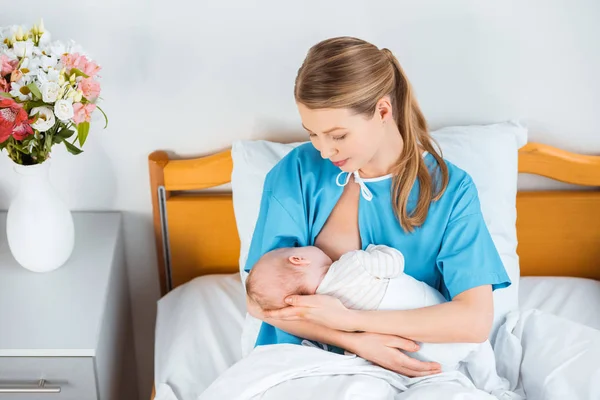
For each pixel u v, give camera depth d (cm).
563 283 193
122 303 199
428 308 144
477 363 152
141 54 184
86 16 180
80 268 178
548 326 162
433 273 154
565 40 184
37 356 155
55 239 173
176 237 201
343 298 145
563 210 197
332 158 140
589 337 156
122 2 179
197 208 198
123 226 205
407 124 146
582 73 188
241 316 183
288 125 193
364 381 136
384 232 152
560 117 193
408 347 144
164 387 164
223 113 192
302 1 180
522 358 160
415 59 187
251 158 182
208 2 180
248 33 183
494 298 172
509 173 180
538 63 187
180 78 187
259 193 180
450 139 180
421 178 149
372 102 133
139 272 212
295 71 187
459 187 150
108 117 190
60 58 159
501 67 187
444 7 181
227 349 174
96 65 161
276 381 139
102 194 200
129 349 212
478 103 191
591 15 182
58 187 198
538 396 151
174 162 193
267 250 155
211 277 199
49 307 165
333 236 155
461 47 185
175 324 182
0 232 193
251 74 187
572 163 191
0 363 154
